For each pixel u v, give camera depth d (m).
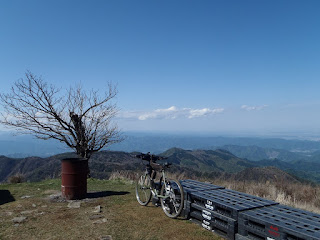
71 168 6.97
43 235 4.29
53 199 6.96
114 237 4.17
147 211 5.66
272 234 3.23
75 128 11.75
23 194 7.71
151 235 4.24
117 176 12.12
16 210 5.87
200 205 4.76
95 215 5.41
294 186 10.84
